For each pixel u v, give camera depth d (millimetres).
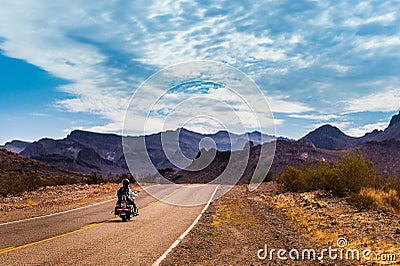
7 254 10250
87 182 46031
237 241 12945
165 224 16406
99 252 10750
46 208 21375
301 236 13836
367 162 26312
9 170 58031
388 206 20266
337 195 25453
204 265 9719
